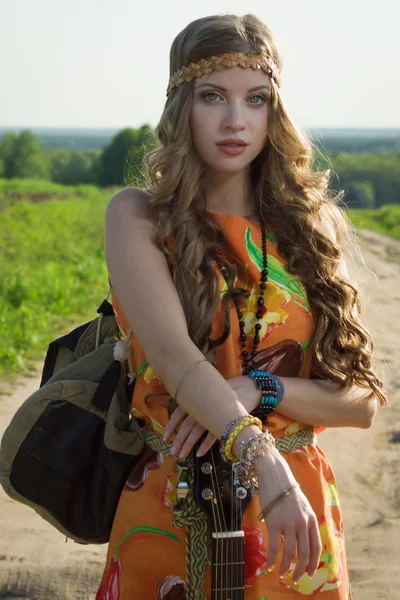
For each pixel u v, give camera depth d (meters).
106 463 2.12
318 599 2.07
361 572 3.86
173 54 2.11
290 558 1.80
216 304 2.03
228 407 1.89
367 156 76.44
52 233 20.55
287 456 2.12
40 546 3.97
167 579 2.05
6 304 10.06
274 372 2.12
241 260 2.10
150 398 2.08
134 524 2.09
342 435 5.91
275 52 2.10
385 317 10.77
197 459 2.02
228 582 1.98
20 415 2.17
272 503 1.81
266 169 2.21
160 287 2.00
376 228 29.31
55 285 11.05
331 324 2.15
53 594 3.53
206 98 2.06
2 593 3.51
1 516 4.31
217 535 1.98
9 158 92.56
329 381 2.15
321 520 2.11
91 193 43.72
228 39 2.02
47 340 8.37
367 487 4.94
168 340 1.95
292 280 2.13
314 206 2.22
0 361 7.37
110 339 2.36
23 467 2.18
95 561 3.85
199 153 2.10
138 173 2.36
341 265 2.30
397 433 5.92
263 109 2.10
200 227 2.08
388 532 4.30
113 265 2.06
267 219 2.19
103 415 2.15
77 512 2.20
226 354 2.06
